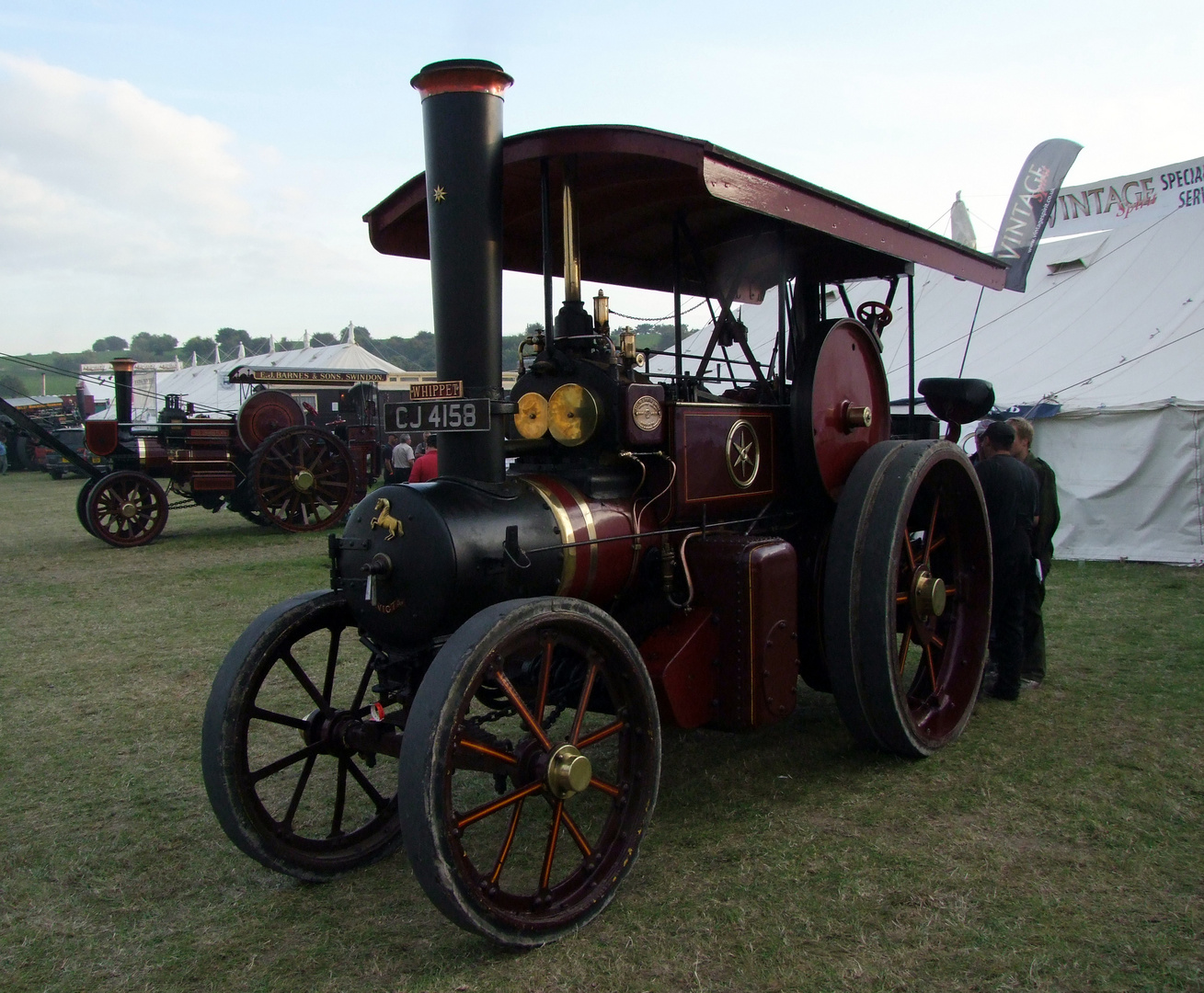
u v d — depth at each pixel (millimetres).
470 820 2484
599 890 2771
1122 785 3590
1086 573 8078
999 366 10445
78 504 11656
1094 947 2541
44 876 3201
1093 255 11266
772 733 4324
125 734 4664
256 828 2965
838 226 3666
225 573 9531
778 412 4043
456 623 2912
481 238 3037
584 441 3301
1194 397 8398
